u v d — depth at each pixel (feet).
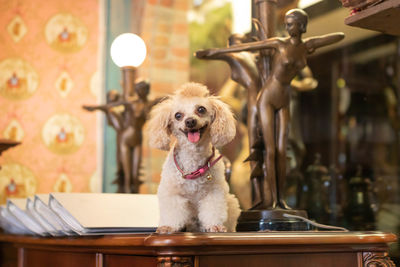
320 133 8.75
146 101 7.65
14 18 9.62
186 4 11.27
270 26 5.39
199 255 3.41
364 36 8.14
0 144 6.76
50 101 9.77
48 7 9.96
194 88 4.71
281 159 5.01
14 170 9.28
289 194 7.55
